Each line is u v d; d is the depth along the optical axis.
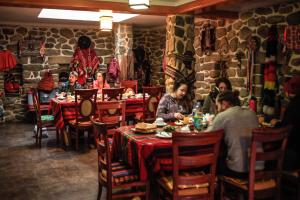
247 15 5.54
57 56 8.15
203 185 2.49
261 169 2.55
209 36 6.60
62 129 5.17
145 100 5.51
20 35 7.74
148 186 2.82
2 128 6.89
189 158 2.32
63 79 8.16
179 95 3.86
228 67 6.20
